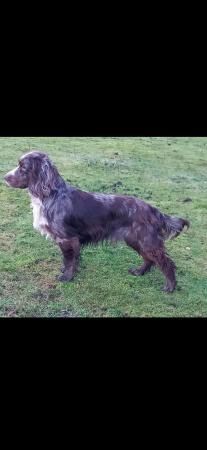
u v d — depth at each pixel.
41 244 2.65
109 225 2.29
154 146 4.82
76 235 2.30
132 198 2.32
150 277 2.46
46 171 2.22
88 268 2.50
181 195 3.50
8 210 2.96
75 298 2.25
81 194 2.30
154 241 2.28
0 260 2.47
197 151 4.81
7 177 2.24
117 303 2.24
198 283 2.46
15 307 2.16
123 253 2.68
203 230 3.01
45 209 2.26
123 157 4.27
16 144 4.26
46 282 2.34
